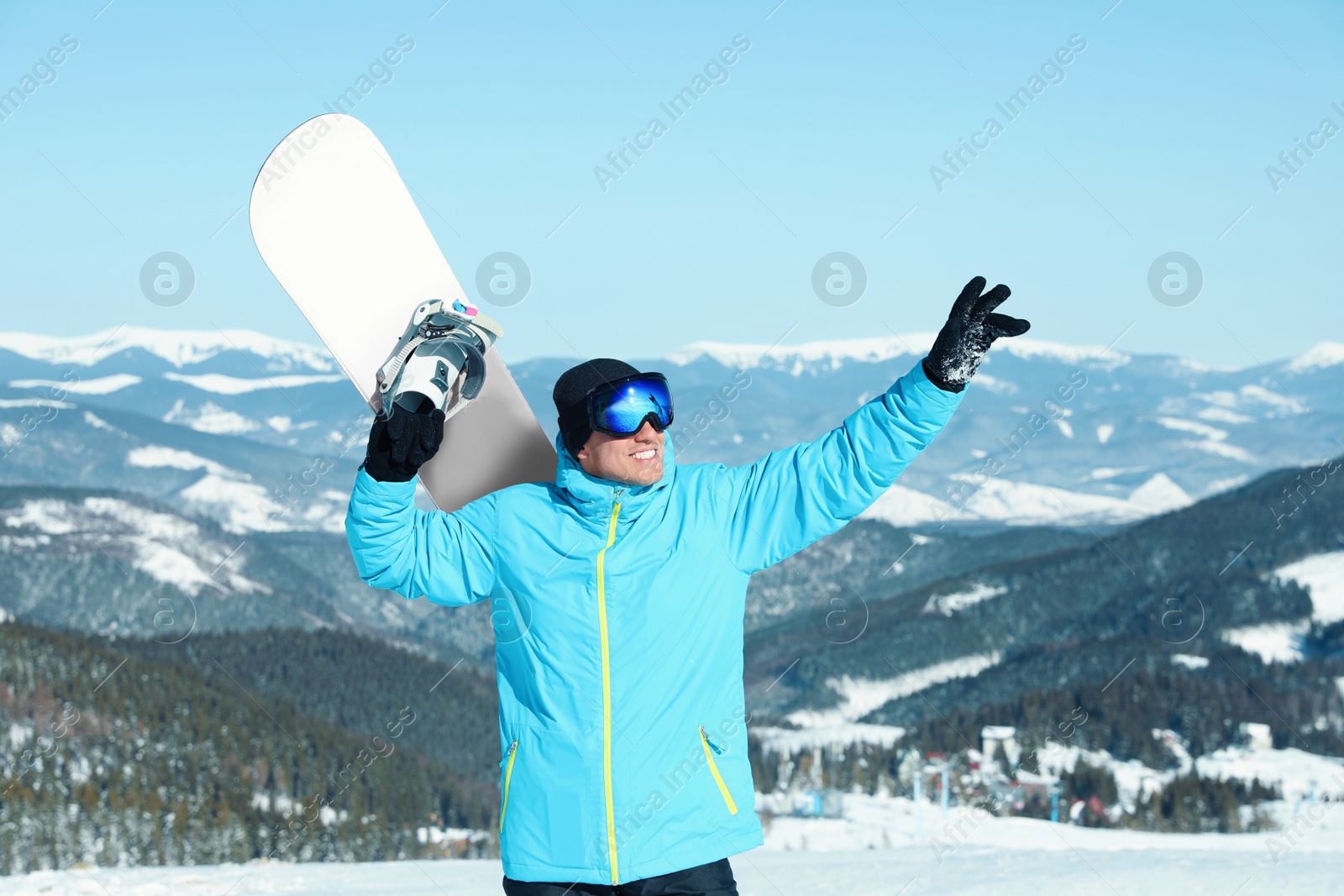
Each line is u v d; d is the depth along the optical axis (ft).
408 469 5.97
